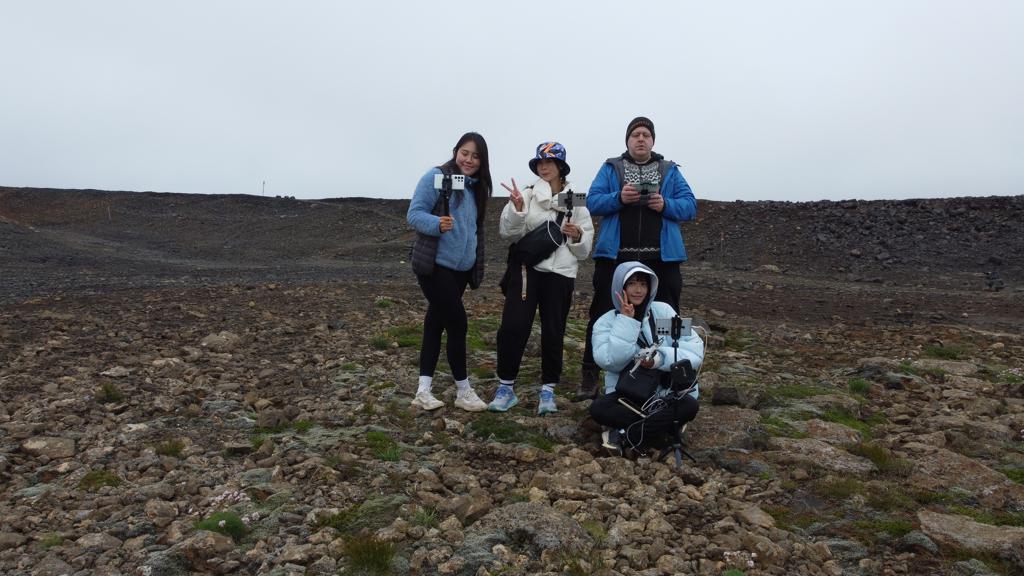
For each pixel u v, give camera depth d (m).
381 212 41.22
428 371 5.02
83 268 20.19
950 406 5.41
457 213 4.66
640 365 4.18
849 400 5.27
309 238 34.47
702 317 10.75
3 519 3.25
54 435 4.36
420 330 8.07
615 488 3.62
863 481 3.81
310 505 3.39
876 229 22.83
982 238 20.92
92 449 4.11
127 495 3.52
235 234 36.75
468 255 4.77
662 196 4.92
